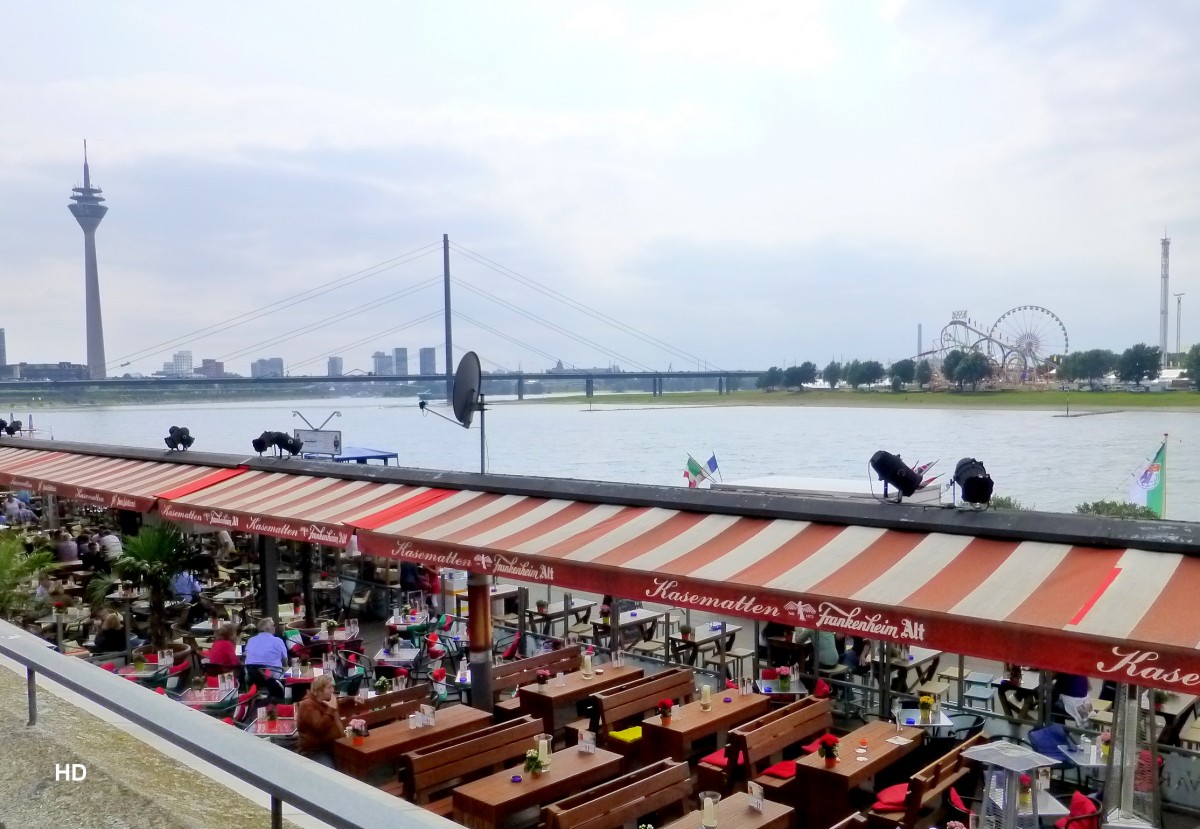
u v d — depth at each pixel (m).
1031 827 7.73
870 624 7.51
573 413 161.12
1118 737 8.04
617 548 9.97
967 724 11.79
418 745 10.28
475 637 12.10
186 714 3.27
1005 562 8.01
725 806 8.63
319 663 14.36
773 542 9.50
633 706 11.59
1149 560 7.54
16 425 30.95
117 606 17.22
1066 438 68.69
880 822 8.65
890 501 9.77
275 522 13.70
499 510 12.36
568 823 7.94
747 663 15.59
